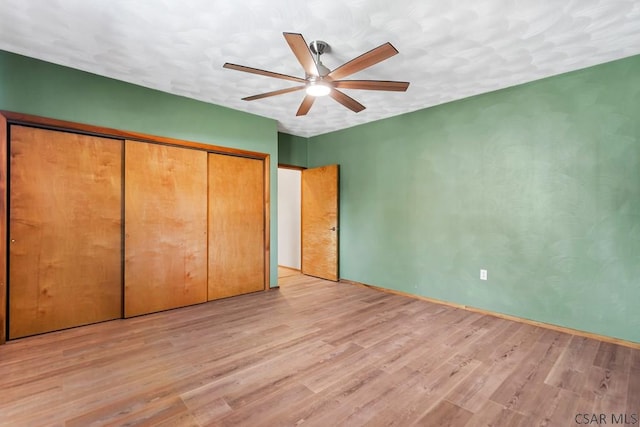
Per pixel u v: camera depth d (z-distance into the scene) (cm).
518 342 270
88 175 305
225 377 213
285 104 386
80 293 302
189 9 205
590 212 280
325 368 225
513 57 265
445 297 381
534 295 312
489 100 342
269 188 444
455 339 275
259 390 198
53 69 283
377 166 455
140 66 288
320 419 171
